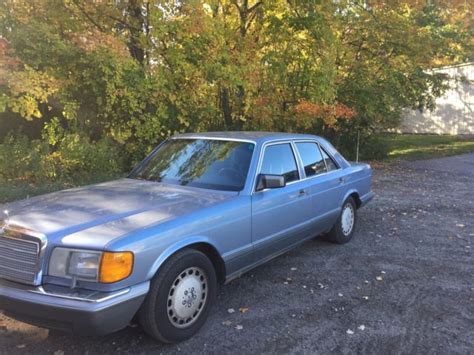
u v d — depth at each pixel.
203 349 3.57
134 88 8.95
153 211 3.74
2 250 3.45
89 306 3.03
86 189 4.48
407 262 5.71
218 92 11.23
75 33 8.91
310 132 15.16
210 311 4.04
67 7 9.20
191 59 9.61
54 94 9.08
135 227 3.42
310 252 6.02
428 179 12.80
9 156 9.47
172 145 5.30
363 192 6.82
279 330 3.89
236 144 4.89
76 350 3.52
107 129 10.20
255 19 11.57
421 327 4.00
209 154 4.88
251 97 11.41
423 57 15.11
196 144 5.12
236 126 12.23
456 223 7.75
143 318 3.43
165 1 9.27
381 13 13.37
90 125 10.40
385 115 15.52
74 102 9.13
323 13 11.02
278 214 4.75
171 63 9.68
